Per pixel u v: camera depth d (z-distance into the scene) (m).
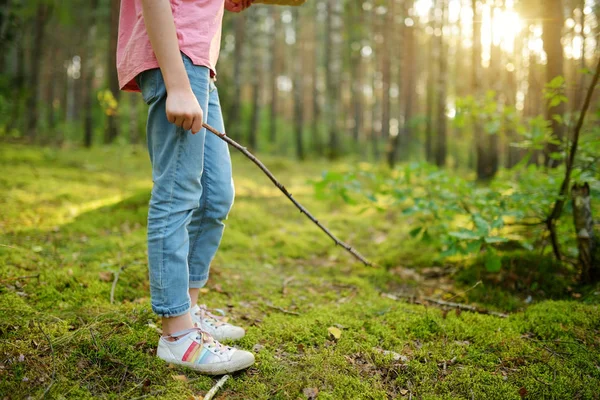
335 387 1.48
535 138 2.65
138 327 1.71
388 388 1.52
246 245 3.25
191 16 1.40
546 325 1.92
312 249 3.40
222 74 14.27
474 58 7.22
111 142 10.86
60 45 14.67
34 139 8.53
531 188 2.62
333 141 15.45
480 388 1.51
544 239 2.75
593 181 2.47
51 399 1.27
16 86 7.14
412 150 16.72
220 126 1.61
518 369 1.63
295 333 1.83
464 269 2.80
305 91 27.84
